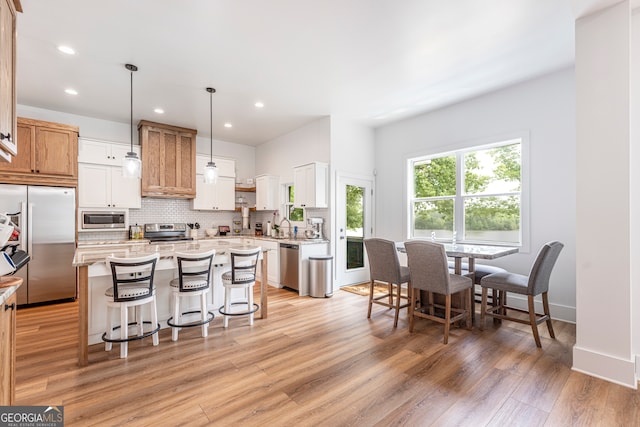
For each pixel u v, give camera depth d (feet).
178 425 5.65
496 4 7.72
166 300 10.57
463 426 5.64
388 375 7.43
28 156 13.06
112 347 9.02
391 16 8.17
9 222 5.07
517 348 8.91
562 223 11.38
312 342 9.40
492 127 13.25
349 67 10.98
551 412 6.01
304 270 15.35
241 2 7.57
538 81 11.94
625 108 6.88
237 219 21.93
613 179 7.03
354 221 17.48
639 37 7.20
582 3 7.01
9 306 4.91
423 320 11.50
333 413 6.01
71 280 13.80
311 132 17.35
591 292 7.35
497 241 13.46
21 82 12.00
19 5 5.65
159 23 8.39
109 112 15.44
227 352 8.68
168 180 17.57
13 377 5.14
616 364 6.97
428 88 12.81
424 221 16.24
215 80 11.94
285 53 10.02
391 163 17.46
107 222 15.78
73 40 9.16
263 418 5.86
